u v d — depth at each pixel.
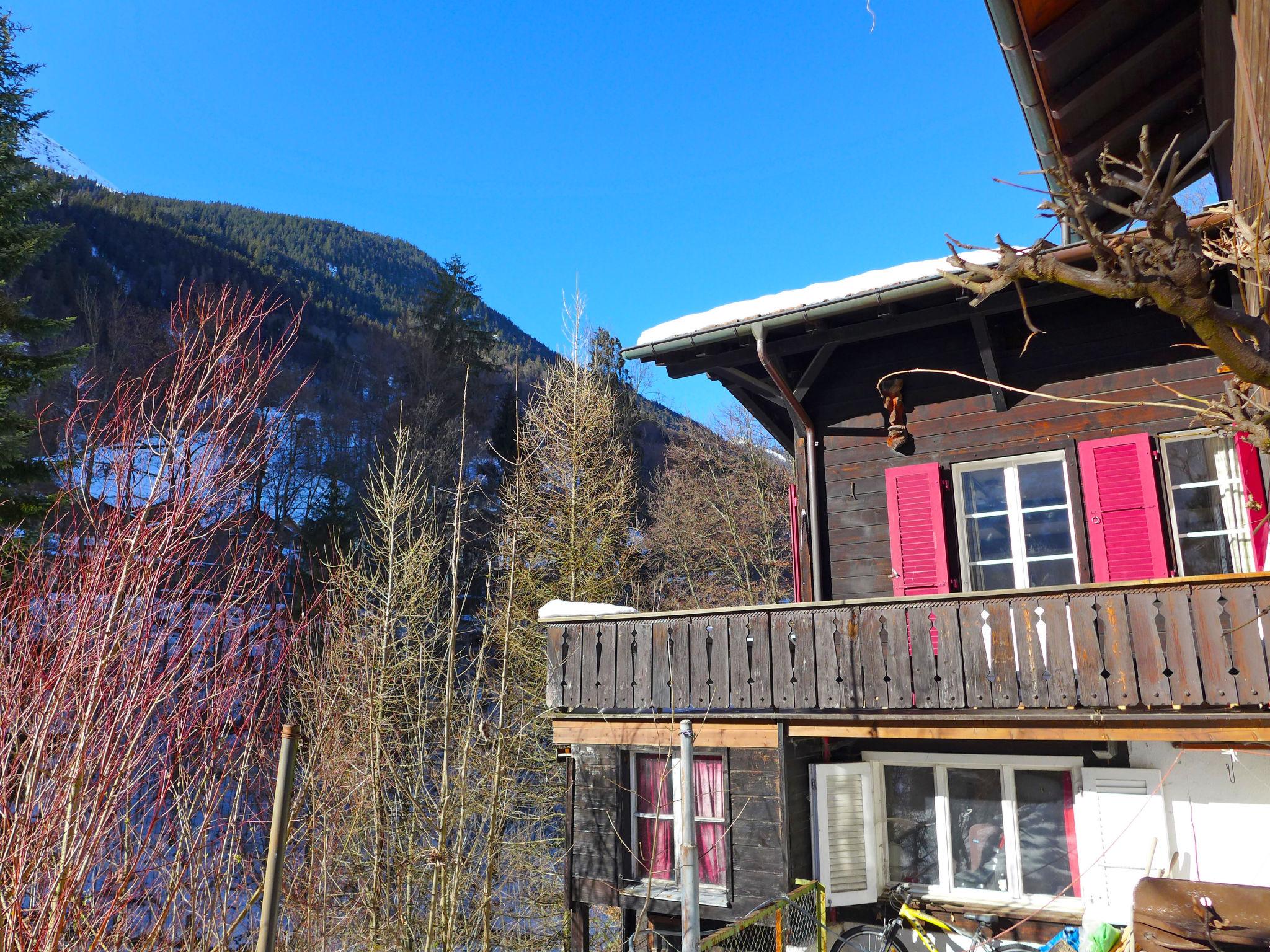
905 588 10.02
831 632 8.70
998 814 9.16
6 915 4.01
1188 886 6.28
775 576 26.14
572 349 24.17
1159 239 3.02
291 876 10.10
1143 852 8.04
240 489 5.91
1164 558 8.79
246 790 7.23
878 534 10.46
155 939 4.86
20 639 4.54
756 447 28.78
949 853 9.27
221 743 5.84
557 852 16.50
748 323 9.70
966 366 10.34
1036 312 9.97
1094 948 7.59
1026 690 7.67
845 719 8.58
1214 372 9.02
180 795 5.45
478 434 40.97
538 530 21.55
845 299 9.18
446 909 13.80
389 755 14.55
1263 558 8.12
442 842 14.08
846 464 10.80
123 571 4.68
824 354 10.27
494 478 35.62
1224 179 7.64
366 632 15.30
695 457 30.33
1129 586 7.36
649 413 43.56
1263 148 4.30
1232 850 7.86
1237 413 3.66
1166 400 9.17
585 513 21.64
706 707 9.23
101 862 4.63
